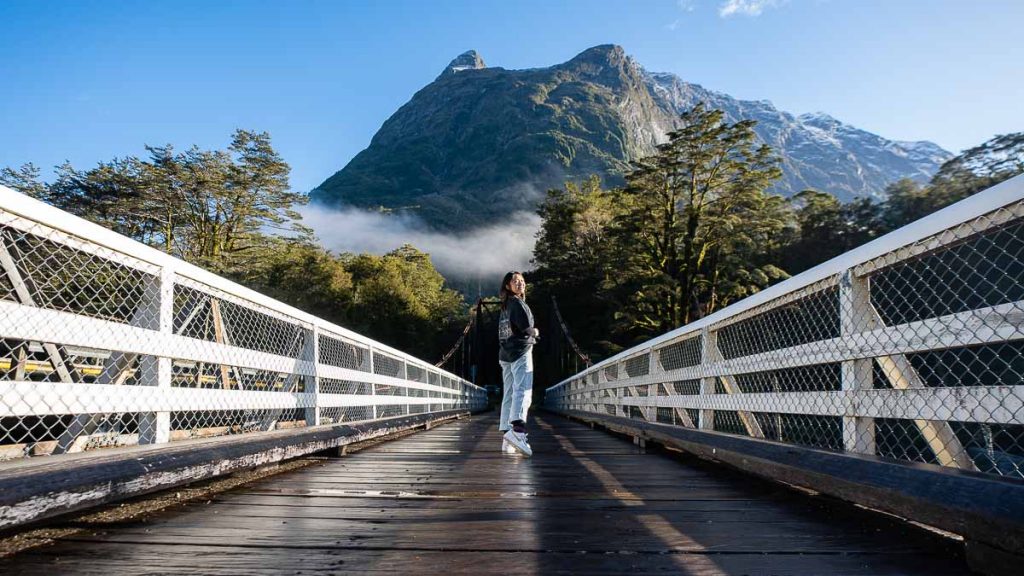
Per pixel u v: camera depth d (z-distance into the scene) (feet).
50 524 7.07
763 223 108.47
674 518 8.18
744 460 10.82
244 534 7.01
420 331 179.32
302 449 12.78
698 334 15.92
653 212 112.06
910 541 6.89
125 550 6.22
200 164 122.11
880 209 116.78
